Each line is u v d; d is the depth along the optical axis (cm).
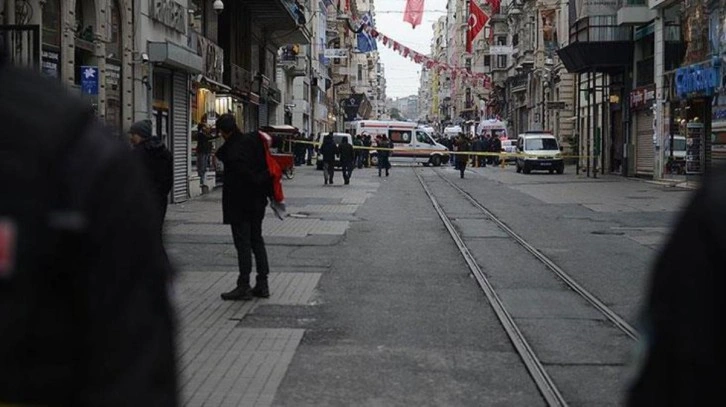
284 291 1066
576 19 4084
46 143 182
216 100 3012
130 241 187
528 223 1889
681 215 202
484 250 1454
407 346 800
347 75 9288
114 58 1878
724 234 188
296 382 680
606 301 1014
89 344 185
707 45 2797
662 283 198
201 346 791
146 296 190
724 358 188
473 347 798
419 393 655
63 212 180
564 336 839
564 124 5394
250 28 3672
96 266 184
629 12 3419
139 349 187
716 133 2695
